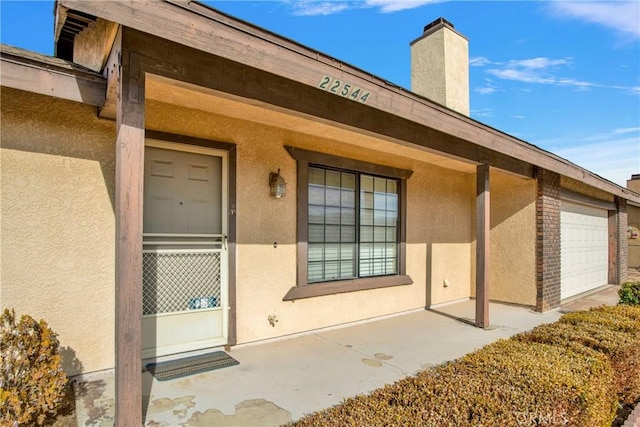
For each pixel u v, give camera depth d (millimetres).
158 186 4004
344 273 5746
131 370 2465
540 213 7215
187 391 3273
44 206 3322
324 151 5336
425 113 4148
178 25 2291
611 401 2867
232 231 4375
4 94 3158
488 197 5855
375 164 6039
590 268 9906
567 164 7164
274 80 3248
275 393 3273
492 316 6508
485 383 2404
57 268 3373
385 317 6227
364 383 3523
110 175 3639
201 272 4273
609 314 4469
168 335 4027
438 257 7348
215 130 4281
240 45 2576
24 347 2703
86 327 3506
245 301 4500
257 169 4625
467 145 5469
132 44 2496
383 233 6359
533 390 2305
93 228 3551
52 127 3369
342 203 5742
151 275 3943
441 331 5453
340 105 3773
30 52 3004
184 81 2719
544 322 6102
